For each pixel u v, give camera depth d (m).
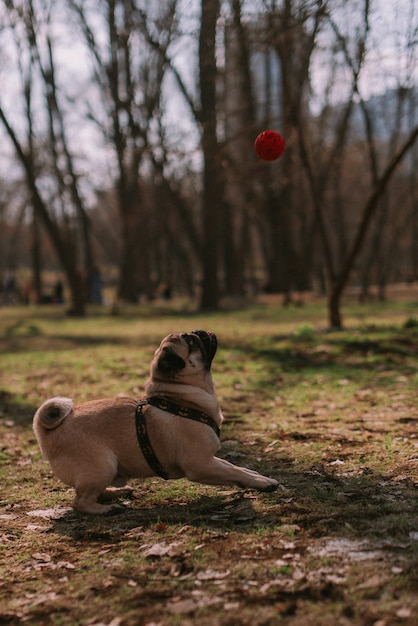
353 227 54.66
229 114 17.61
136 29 19.81
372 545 3.71
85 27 25.28
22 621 3.24
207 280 26.72
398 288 39.97
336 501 4.56
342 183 41.25
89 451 4.61
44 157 33.50
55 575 3.75
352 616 2.97
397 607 2.99
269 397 8.75
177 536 4.16
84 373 11.20
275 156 6.24
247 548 3.84
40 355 13.71
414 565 3.38
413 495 4.56
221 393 9.05
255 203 30.95
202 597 3.29
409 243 54.59
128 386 9.98
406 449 5.75
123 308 29.69
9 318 26.30
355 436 6.37
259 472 5.42
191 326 18.62
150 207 38.25
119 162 30.77
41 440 4.77
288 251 30.38
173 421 4.63
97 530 4.42
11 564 3.98
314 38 12.12
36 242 41.97
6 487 5.60
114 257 58.94
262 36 12.88
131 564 3.78
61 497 5.21
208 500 4.85
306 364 11.10
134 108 27.55
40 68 24.83
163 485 5.30
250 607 3.14
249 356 11.98
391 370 10.09
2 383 10.63
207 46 13.66
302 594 3.22
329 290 15.05
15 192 50.84
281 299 31.12
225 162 18.94
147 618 3.14
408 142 13.02
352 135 28.83
